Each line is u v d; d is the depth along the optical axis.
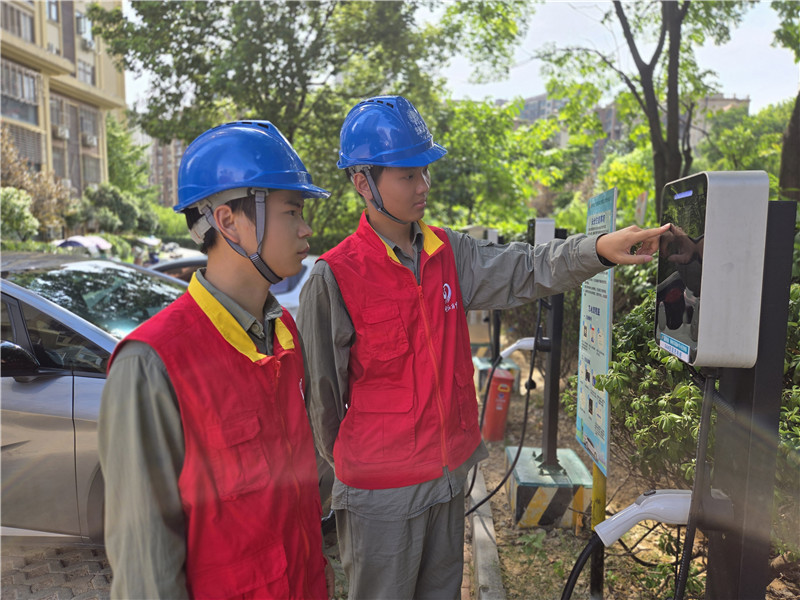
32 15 29.45
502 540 3.28
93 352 3.13
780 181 5.32
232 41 10.86
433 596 1.97
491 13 10.35
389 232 1.91
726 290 1.39
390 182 1.83
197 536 1.13
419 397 1.83
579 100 10.83
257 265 1.24
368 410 1.85
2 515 3.03
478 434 1.99
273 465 1.21
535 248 1.99
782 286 1.43
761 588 1.51
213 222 1.23
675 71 7.63
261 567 1.18
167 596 1.08
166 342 1.11
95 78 36.28
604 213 2.47
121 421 1.08
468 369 1.97
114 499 1.10
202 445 1.12
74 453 2.97
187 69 10.92
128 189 45.25
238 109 11.52
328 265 1.88
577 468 3.60
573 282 1.89
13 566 3.15
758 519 1.49
